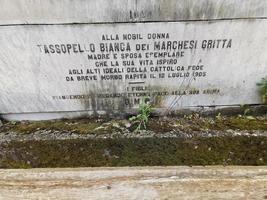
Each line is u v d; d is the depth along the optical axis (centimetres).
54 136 232
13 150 223
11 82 227
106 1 191
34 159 218
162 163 210
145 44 210
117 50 213
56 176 193
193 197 195
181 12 196
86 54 214
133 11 195
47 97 236
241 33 206
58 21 198
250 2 192
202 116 249
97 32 204
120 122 245
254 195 193
